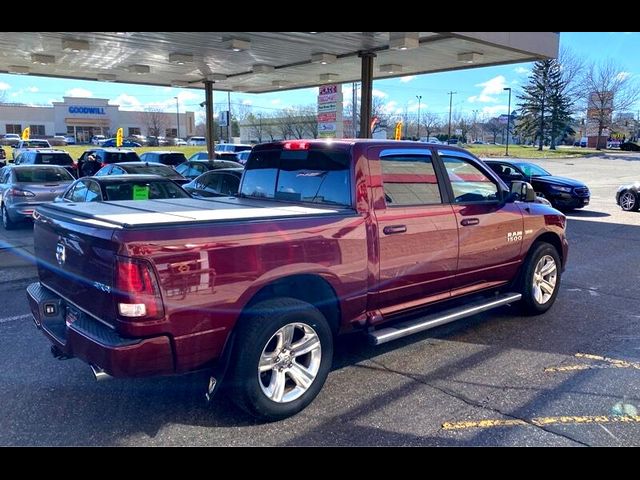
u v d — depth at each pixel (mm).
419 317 4582
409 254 4250
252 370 3342
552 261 5922
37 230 4164
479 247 4906
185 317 3062
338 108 15430
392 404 3783
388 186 4176
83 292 3346
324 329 3715
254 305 3434
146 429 3434
